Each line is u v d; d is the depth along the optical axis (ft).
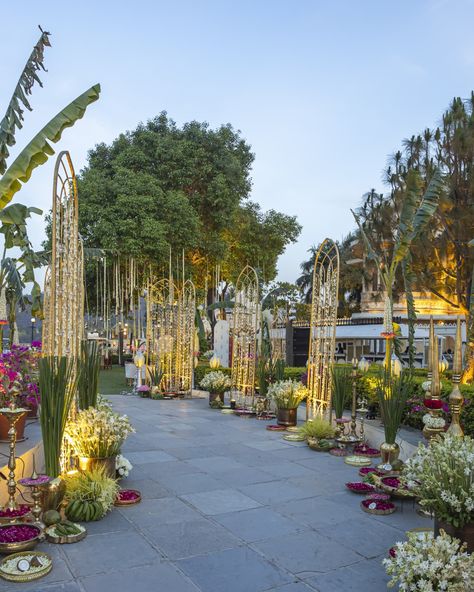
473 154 37.88
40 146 15.58
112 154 72.69
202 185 73.82
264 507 16.07
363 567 11.94
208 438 27.04
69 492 14.96
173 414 35.58
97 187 63.52
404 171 42.45
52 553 12.38
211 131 75.25
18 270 34.91
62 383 14.33
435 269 42.27
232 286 88.58
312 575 11.51
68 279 17.53
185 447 24.82
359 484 17.76
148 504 16.19
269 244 88.38
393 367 30.01
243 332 38.81
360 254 63.62
